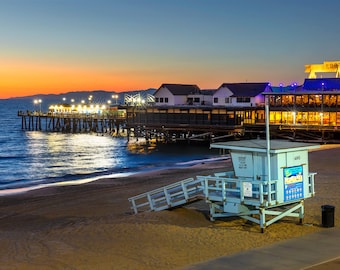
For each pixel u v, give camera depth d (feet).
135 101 380.78
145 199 96.37
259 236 55.77
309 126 231.30
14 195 116.06
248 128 250.78
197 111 267.18
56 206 97.45
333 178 100.89
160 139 307.58
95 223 68.95
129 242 56.29
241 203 58.54
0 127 545.44
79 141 328.49
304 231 57.21
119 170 172.55
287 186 58.34
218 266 43.98
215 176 66.23
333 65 295.48
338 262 43.47
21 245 58.75
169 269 45.44
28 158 230.48
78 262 49.55
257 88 286.05
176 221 65.77
